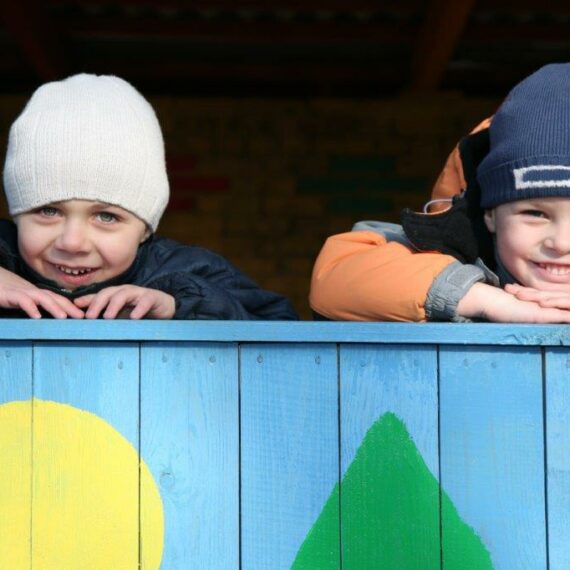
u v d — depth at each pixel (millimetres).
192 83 11297
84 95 3197
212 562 2506
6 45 10383
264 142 10789
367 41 10250
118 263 3229
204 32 9938
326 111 10828
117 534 2514
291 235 10719
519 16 9727
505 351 2473
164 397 2521
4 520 2523
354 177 10797
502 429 2469
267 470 2500
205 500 2510
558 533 2453
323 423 2496
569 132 2869
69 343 2533
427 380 2484
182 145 10742
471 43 10266
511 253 2963
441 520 2469
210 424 2514
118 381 2529
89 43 10312
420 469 2479
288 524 2496
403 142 10812
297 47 10430
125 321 2506
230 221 10695
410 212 3072
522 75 11094
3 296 2758
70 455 2523
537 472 2461
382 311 2852
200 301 3258
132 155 3191
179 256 3523
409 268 2840
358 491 2486
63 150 3080
